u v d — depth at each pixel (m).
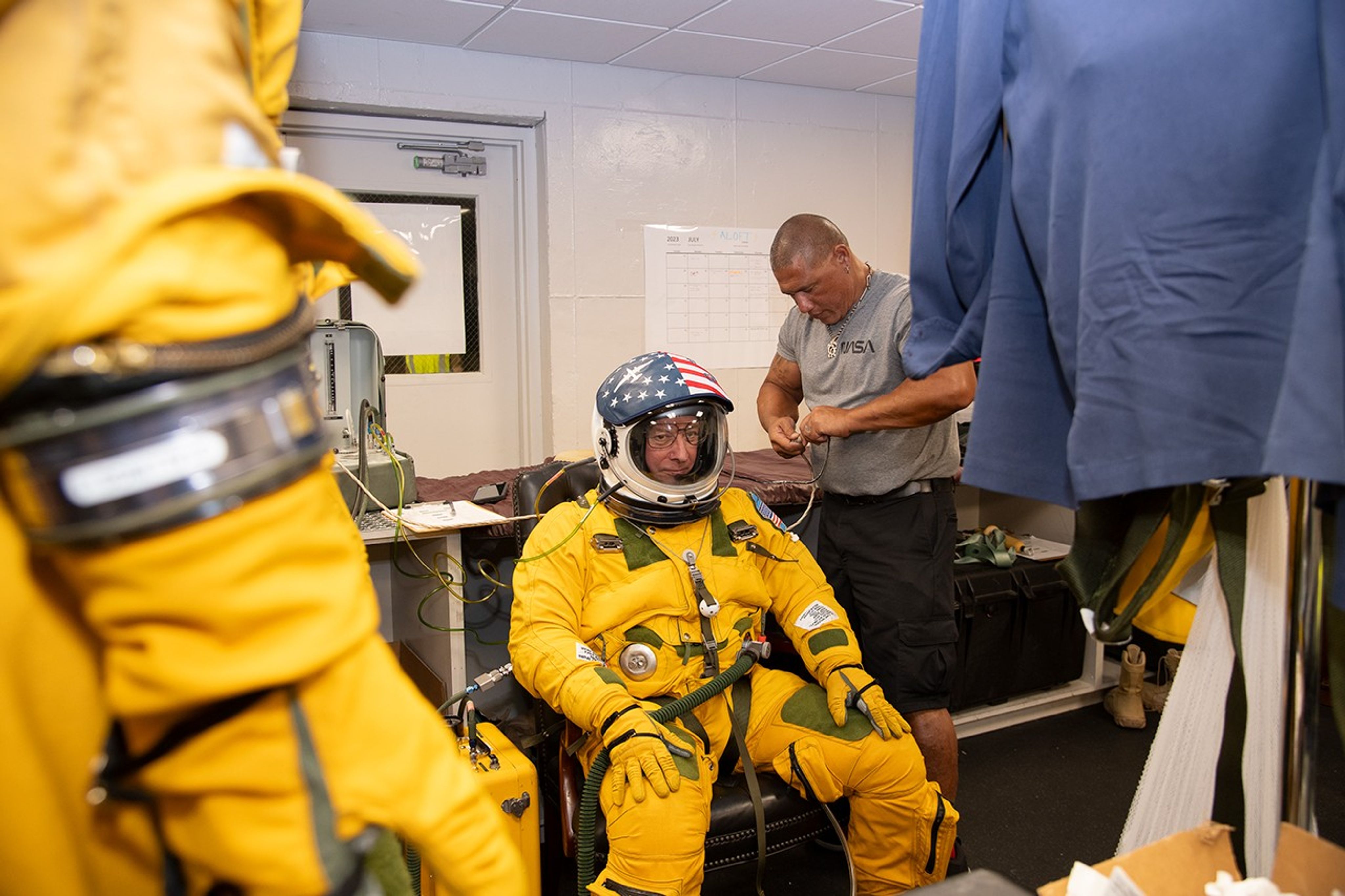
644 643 1.85
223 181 0.38
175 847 0.47
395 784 0.47
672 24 2.83
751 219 3.59
